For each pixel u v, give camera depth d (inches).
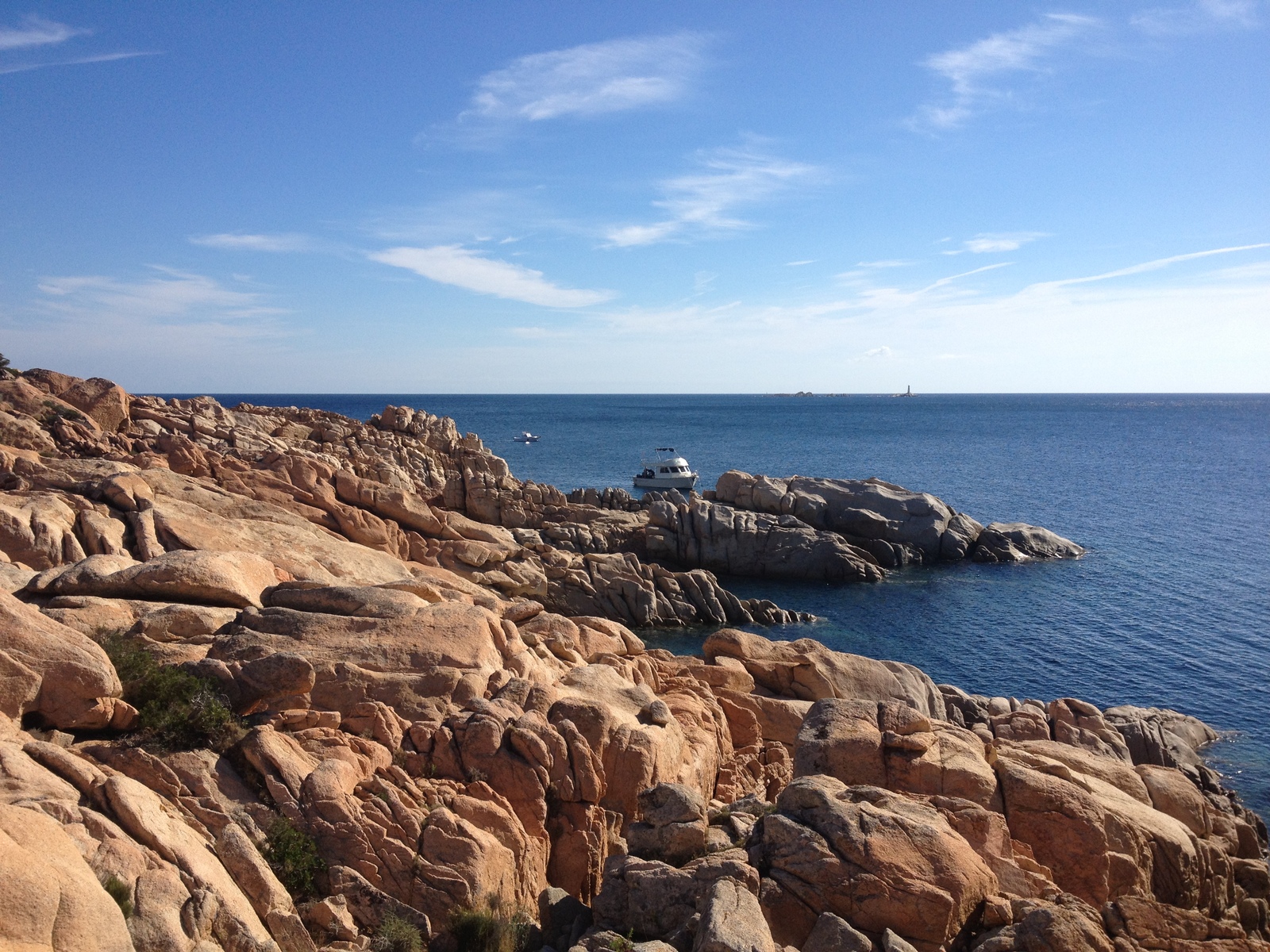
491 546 2105.1
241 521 1434.5
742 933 441.1
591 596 2220.7
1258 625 2197.3
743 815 644.1
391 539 1868.8
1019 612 2378.2
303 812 587.5
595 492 3437.5
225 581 843.4
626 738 733.9
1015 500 4343.0
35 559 1079.6
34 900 394.9
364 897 554.6
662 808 592.1
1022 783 661.3
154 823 514.6
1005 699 1370.6
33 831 437.1
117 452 1800.0
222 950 468.1
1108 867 620.1
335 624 804.6
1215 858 733.9
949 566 2957.7
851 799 577.9
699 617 2304.4
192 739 620.4
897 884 495.5
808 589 2677.2
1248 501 4318.4
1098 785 748.0
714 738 904.3
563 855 679.1
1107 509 4050.2
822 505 3149.6
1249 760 1455.5
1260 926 754.2
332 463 2591.0
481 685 768.3
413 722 717.9
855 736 685.9
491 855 594.9
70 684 594.9
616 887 530.9
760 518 2906.0
